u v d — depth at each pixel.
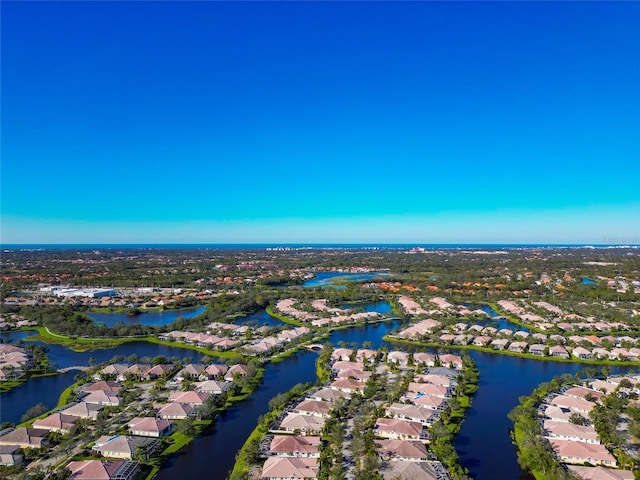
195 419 157.50
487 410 169.00
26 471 122.06
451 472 123.88
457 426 154.00
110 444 133.75
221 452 136.62
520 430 150.00
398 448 132.00
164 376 197.75
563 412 160.62
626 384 183.25
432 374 199.88
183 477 123.31
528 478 124.94
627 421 155.12
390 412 160.25
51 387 192.12
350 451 133.88
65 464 126.19
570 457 131.62
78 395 176.38
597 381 189.25
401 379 193.75
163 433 146.38
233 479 116.69
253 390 188.38
